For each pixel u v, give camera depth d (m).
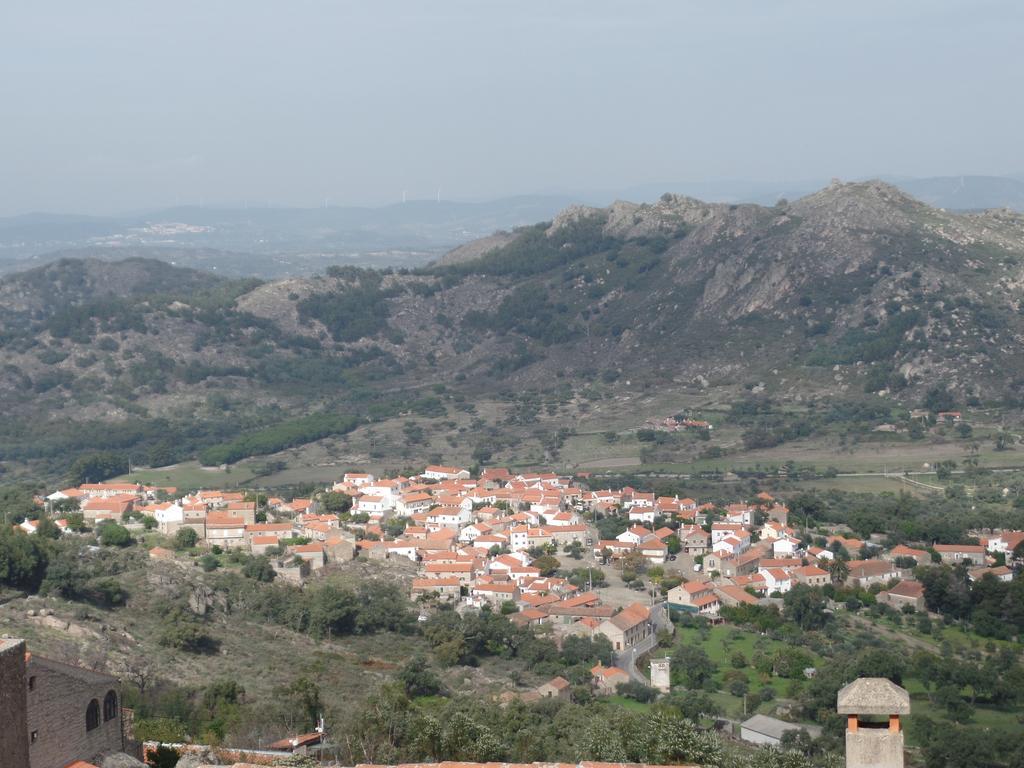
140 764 97.56
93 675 97.19
